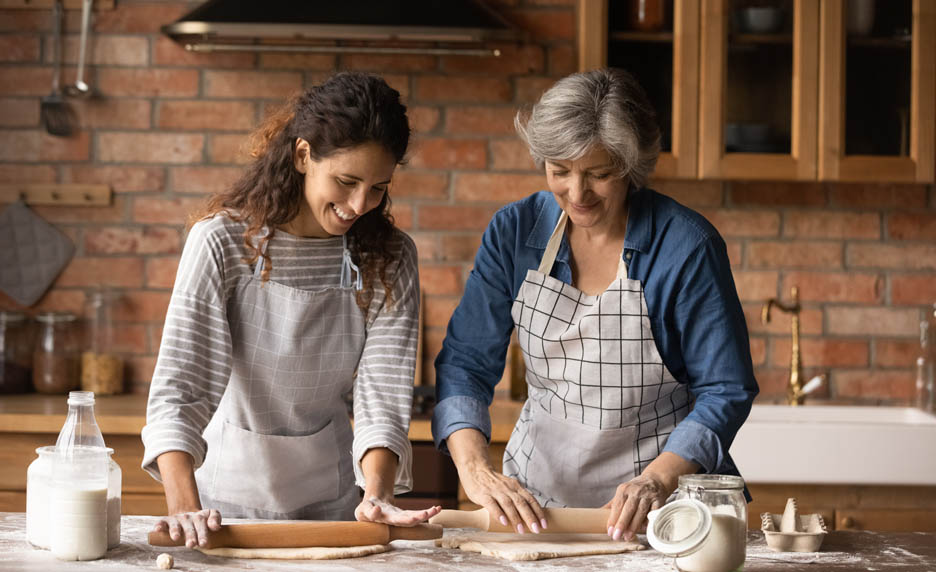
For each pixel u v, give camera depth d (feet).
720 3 9.20
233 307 5.37
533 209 5.75
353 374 5.80
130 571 4.27
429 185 10.14
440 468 8.57
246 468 5.66
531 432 5.98
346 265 5.54
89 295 10.19
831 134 9.25
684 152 9.25
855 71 9.30
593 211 5.14
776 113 9.30
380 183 4.97
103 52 10.09
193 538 4.37
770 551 4.83
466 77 10.07
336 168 4.84
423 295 10.18
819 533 4.82
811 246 10.27
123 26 10.07
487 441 5.44
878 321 10.30
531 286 5.60
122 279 10.21
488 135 10.11
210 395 5.13
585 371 5.58
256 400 5.57
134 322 10.22
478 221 10.17
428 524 4.87
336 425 5.92
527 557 4.56
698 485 4.38
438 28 8.76
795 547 4.82
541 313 5.60
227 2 8.86
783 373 10.28
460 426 5.41
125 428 8.54
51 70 10.12
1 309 10.19
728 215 10.25
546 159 4.99
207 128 10.11
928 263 10.26
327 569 4.36
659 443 5.68
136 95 10.10
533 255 5.66
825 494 8.55
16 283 10.19
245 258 5.30
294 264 5.44
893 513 8.54
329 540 4.69
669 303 5.38
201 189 10.15
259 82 10.07
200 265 5.17
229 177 10.14
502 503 4.88
